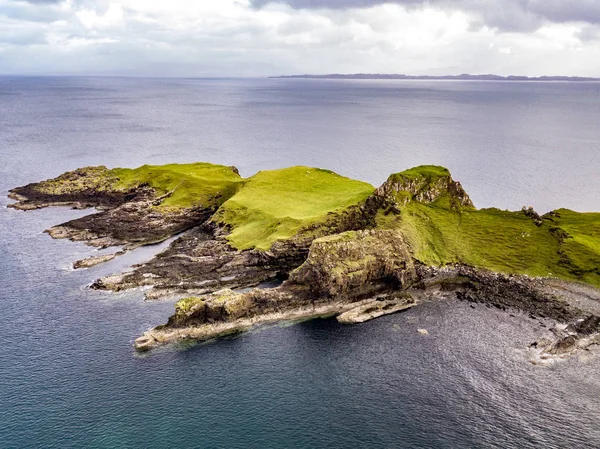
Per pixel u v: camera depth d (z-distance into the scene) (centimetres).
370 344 7981
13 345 7669
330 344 7969
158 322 8431
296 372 7269
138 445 5831
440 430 6153
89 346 7712
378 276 9725
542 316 8744
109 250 11656
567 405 6556
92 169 17312
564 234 10956
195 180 15362
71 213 14550
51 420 6159
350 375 7212
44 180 18562
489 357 7625
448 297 9538
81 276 10194
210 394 6756
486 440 5988
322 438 6016
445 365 7444
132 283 9694
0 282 9838
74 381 6894
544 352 7656
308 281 9219
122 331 8150
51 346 7681
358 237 9819
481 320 8700
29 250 11575
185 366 7338
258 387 6925
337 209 11806
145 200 14325
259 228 11600
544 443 5934
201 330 8131
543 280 9869
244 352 7719
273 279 10100
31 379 6900
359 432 6116
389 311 8981
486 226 11694
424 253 10794
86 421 6172
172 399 6631
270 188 13912
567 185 18062
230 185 15162
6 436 5878
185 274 10044
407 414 6431
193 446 5847
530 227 11456
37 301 9088
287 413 6431
